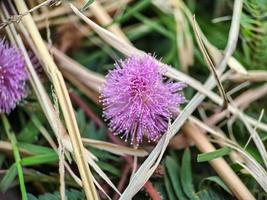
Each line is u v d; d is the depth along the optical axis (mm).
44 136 84
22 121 88
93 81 89
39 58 84
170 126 75
